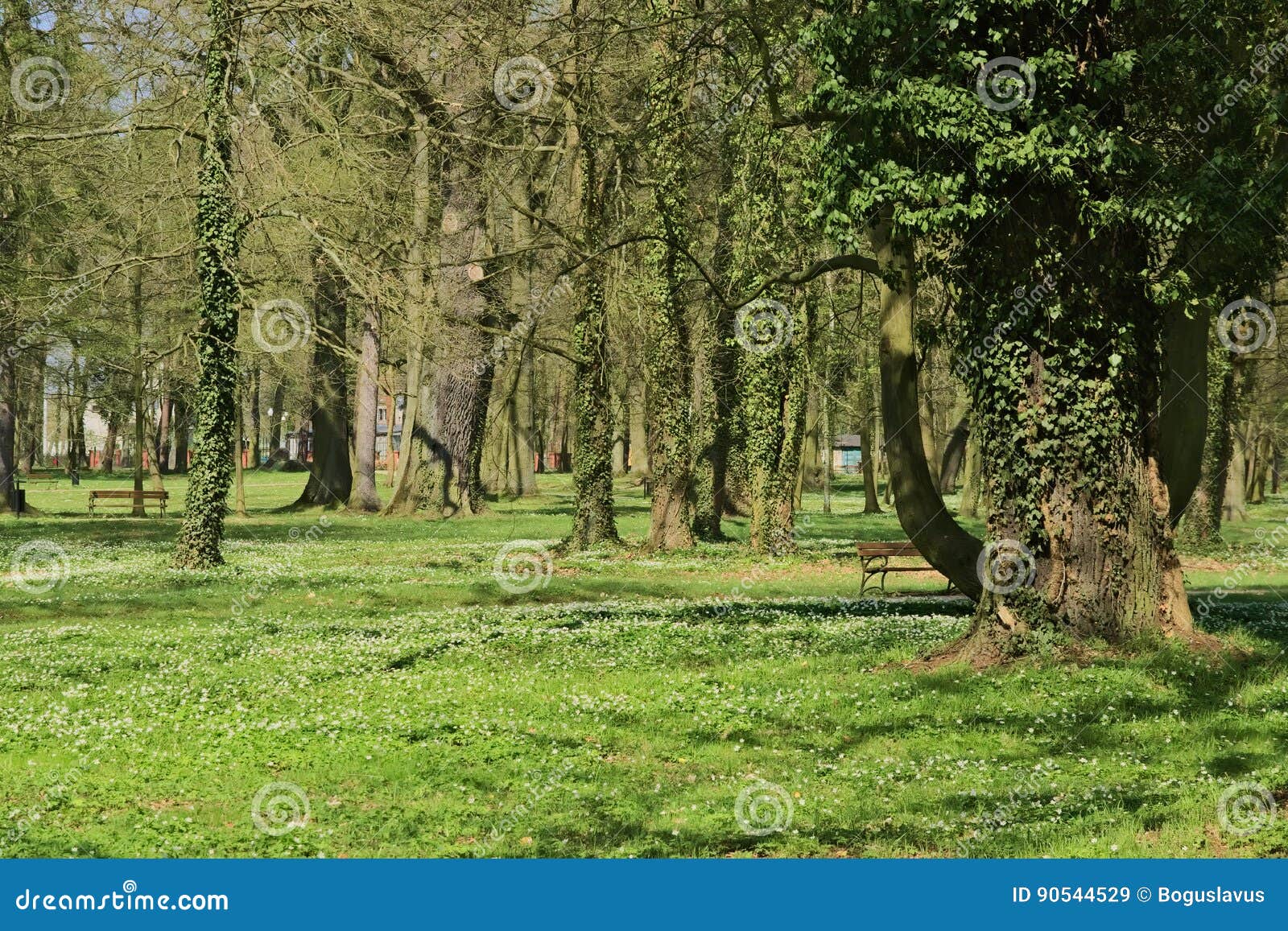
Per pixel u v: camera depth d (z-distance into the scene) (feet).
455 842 30.76
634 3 91.91
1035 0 48.37
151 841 30.66
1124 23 51.72
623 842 30.58
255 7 95.40
